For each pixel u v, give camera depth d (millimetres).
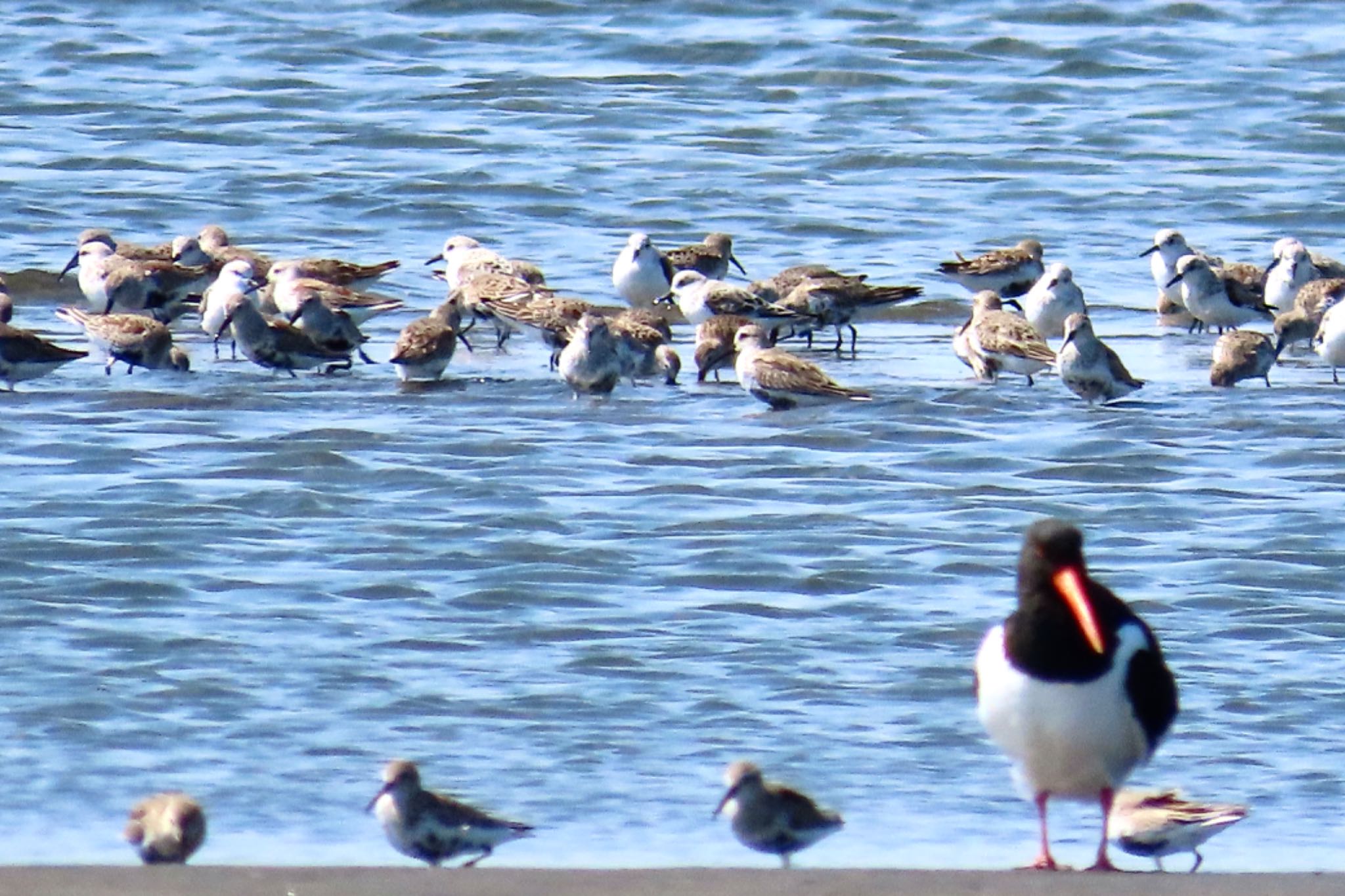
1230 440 23297
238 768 14523
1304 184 37562
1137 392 25562
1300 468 22156
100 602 17594
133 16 47344
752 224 34938
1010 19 48594
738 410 24578
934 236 34531
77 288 30766
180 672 16141
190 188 35781
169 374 25922
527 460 22094
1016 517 20375
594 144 39312
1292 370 27531
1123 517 20391
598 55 45594
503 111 41312
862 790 14367
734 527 19875
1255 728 15367
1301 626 17391
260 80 42688
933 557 19125
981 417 24172
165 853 12602
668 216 35281
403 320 29859
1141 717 11188
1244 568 18812
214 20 47219
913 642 17016
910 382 26125
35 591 17781
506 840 13164
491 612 17594
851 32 47312
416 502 20562
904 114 41750
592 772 14578
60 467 21531
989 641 11375
